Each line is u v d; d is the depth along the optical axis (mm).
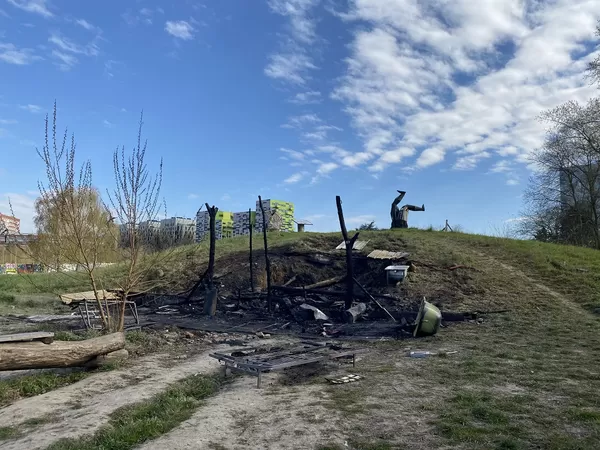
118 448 4816
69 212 10031
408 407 5824
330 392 6594
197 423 5391
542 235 35188
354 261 18281
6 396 6863
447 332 11430
